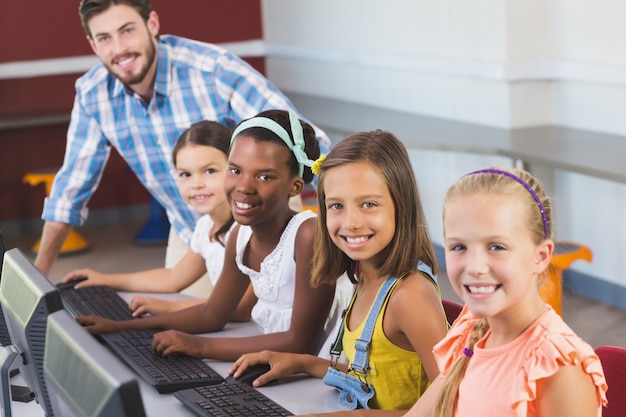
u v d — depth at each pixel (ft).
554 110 18.25
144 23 10.82
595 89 17.06
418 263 7.02
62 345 4.70
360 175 6.80
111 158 26.14
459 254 5.24
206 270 10.73
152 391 7.55
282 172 8.17
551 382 5.11
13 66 24.72
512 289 5.15
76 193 11.76
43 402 6.10
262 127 8.14
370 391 6.98
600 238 17.04
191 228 11.98
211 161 9.88
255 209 8.18
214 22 26.48
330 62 23.95
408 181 6.92
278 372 7.60
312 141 8.45
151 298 9.87
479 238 5.13
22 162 25.36
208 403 6.98
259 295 8.75
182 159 9.96
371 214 6.82
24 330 5.87
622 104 16.48
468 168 19.51
